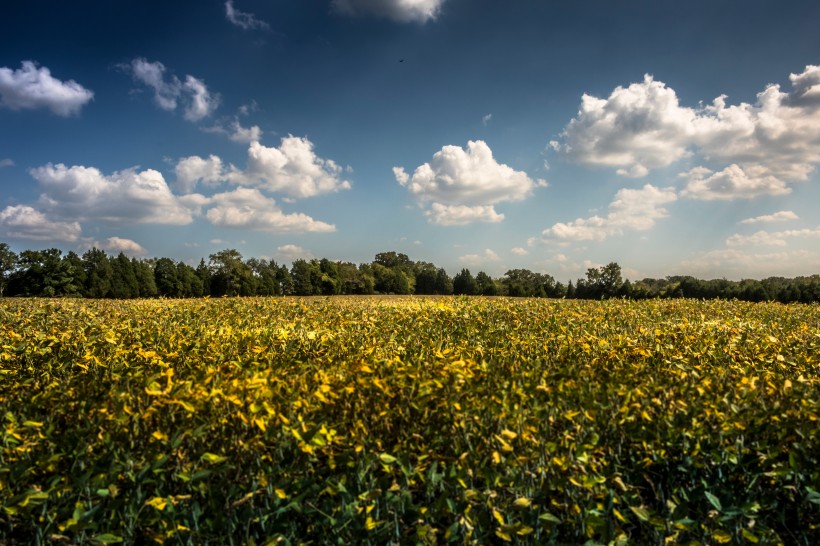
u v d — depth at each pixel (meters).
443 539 3.20
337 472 3.60
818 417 3.45
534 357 5.34
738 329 6.75
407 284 106.06
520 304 10.23
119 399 3.52
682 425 3.46
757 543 2.90
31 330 6.61
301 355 5.31
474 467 3.22
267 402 3.39
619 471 3.51
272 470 3.20
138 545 3.31
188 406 3.34
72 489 3.07
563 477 3.16
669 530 3.04
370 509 2.98
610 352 5.32
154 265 88.94
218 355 5.05
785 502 3.56
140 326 6.84
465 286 98.06
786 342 6.16
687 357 5.27
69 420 3.81
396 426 3.76
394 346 5.38
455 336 6.63
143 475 3.03
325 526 3.20
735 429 3.52
